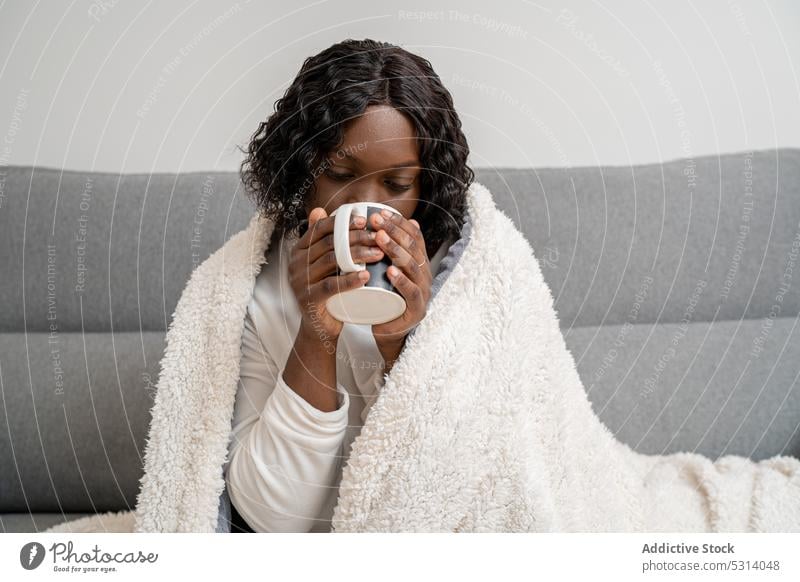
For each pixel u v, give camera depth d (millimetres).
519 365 567
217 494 559
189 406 576
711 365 900
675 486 727
